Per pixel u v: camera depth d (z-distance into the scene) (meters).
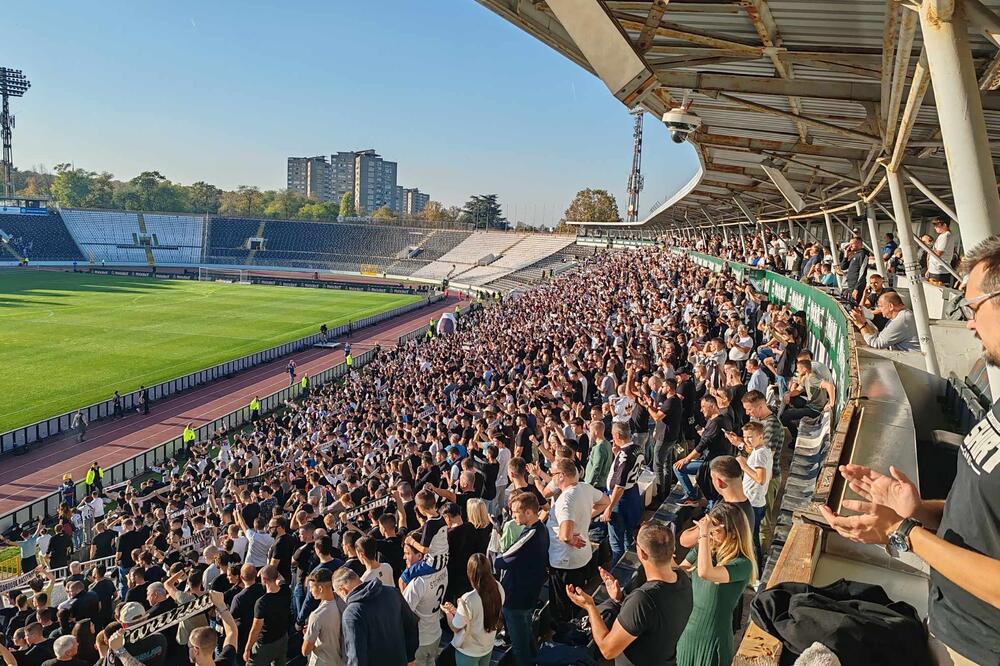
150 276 101.25
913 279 8.87
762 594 3.11
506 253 114.00
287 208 185.75
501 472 11.06
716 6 7.19
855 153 12.30
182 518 17.81
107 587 11.08
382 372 37.12
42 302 70.81
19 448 29.97
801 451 7.45
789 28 7.46
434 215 184.25
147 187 173.25
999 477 2.06
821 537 4.03
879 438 5.04
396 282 109.56
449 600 7.27
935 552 2.17
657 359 16.61
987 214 4.25
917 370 8.51
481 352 31.56
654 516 8.98
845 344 10.02
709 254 41.38
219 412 36.78
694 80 8.53
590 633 6.77
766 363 11.67
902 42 5.79
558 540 7.02
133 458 27.48
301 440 25.28
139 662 7.46
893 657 2.65
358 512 11.30
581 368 16.70
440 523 6.94
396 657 5.55
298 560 9.48
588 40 6.47
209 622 9.08
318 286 97.69
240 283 97.44
